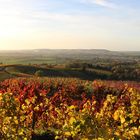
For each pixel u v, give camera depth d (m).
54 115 18.47
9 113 15.03
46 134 18.16
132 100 17.83
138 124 14.78
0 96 15.20
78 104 22.77
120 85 39.12
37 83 37.50
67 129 12.80
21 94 24.12
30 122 17.83
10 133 14.12
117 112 14.20
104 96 34.66
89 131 12.65
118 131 12.82
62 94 30.08
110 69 142.88
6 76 75.00
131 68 137.75
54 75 108.19
